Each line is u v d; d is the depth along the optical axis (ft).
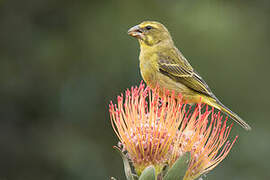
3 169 49.75
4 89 52.19
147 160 19.63
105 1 57.21
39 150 50.47
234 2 57.93
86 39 55.42
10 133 51.08
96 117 51.60
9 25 55.11
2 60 53.52
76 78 53.52
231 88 52.70
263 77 53.83
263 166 46.03
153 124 19.76
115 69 52.80
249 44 55.16
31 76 53.42
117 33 55.57
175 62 28.78
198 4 56.08
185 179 19.44
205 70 53.16
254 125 50.24
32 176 49.83
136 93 20.04
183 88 28.48
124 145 20.01
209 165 19.65
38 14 56.18
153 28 29.27
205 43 54.13
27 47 54.75
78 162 48.93
